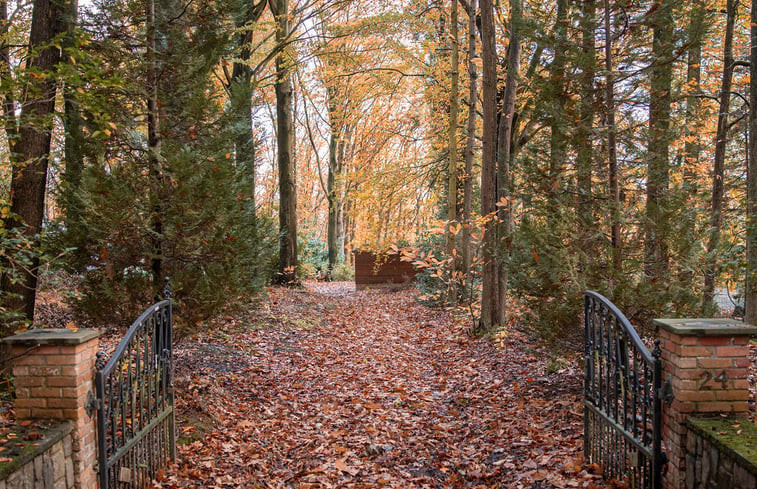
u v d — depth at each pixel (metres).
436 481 4.43
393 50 13.71
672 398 3.07
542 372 7.08
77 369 3.08
